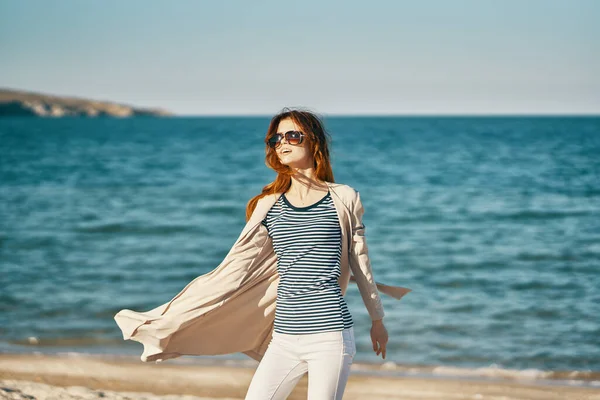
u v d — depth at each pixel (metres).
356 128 106.81
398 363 6.66
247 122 167.38
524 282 10.34
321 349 2.73
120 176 29.73
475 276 10.81
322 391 2.71
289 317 2.80
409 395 5.65
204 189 24.58
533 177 27.14
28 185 25.39
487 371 6.45
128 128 110.56
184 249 13.06
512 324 8.10
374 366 6.55
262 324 3.22
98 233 14.87
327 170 3.00
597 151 41.22
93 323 7.91
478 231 15.28
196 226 16.08
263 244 3.06
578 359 6.83
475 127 102.81
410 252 12.96
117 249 12.96
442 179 27.39
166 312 3.12
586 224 15.85
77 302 8.88
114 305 8.75
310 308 2.77
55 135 78.69
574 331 7.81
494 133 75.88
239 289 3.11
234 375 6.08
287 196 2.98
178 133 88.19
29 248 12.92
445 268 11.47
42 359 6.51
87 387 5.67
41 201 20.42
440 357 6.86
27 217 17.02
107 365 6.34
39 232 14.80
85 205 19.64
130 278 10.41
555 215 17.25
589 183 24.56
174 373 6.11
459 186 24.66
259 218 2.99
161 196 22.25
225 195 22.62
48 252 12.54
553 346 7.26
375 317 3.00
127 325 3.14
